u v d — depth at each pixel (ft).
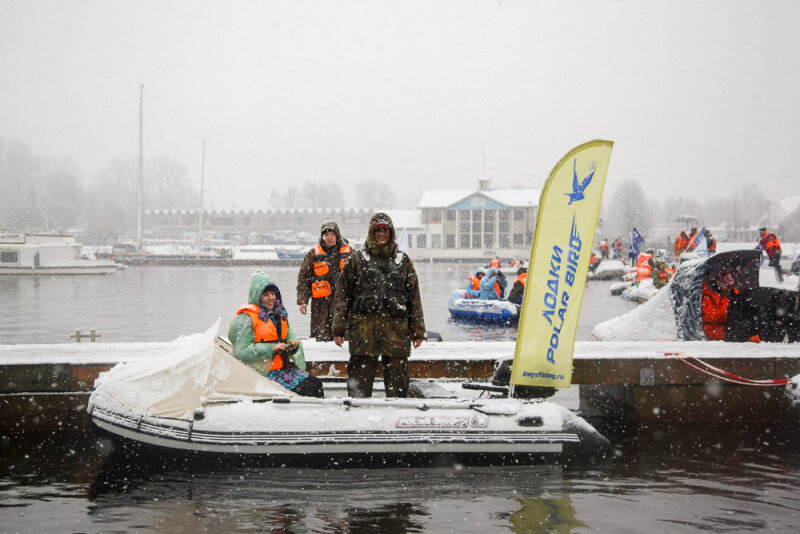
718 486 22.65
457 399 24.56
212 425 23.08
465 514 19.84
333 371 30.12
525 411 24.38
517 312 66.90
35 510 19.95
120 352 32.30
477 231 265.13
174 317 72.23
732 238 349.82
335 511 19.97
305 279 35.60
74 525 18.85
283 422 23.26
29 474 23.25
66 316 72.69
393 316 24.32
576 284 25.08
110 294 102.12
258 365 25.27
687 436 29.32
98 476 22.98
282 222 339.16
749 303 38.96
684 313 37.93
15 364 28.73
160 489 21.72
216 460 23.06
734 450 27.09
